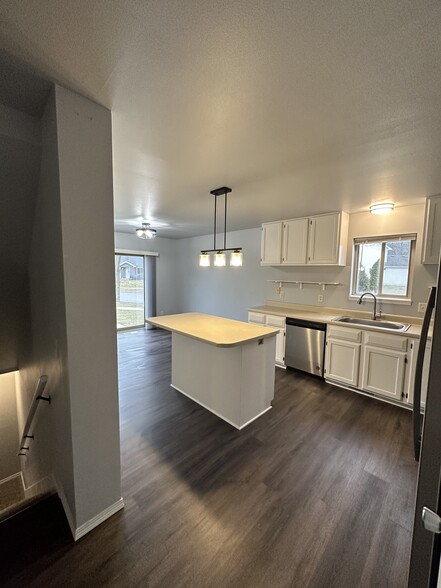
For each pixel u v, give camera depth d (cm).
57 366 152
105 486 151
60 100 119
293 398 303
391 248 339
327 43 93
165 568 127
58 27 87
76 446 138
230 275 556
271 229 418
